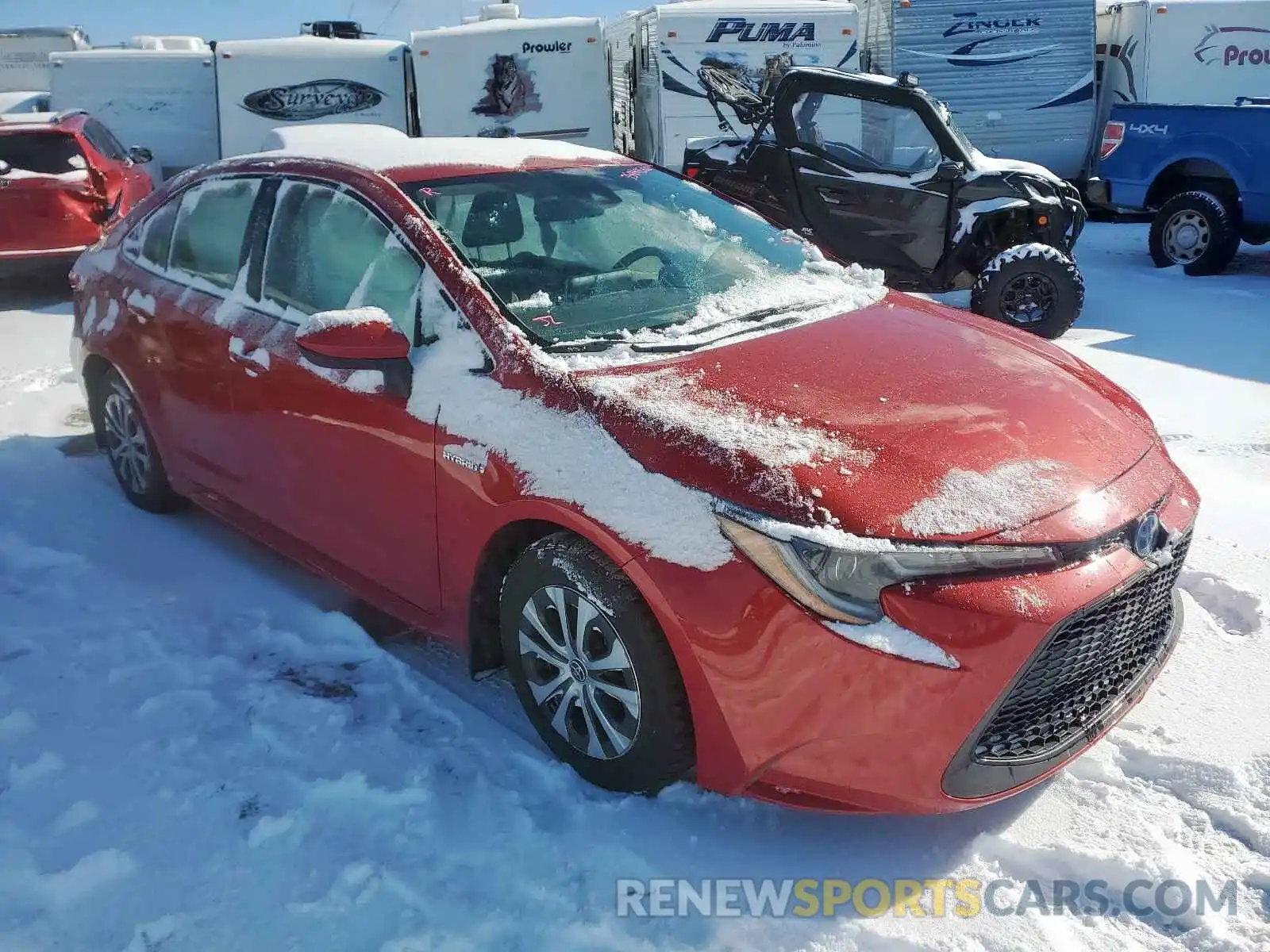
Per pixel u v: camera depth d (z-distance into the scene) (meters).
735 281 3.41
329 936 2.16
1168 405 5.64
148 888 2.29
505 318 2.84
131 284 4.19
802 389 2.62
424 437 2.84
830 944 2.17
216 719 2.91
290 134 3.95
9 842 2.41
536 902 2.25
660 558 2.32
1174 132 9.93
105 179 9.23
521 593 2.68
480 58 13.00
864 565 2.17
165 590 3.71
